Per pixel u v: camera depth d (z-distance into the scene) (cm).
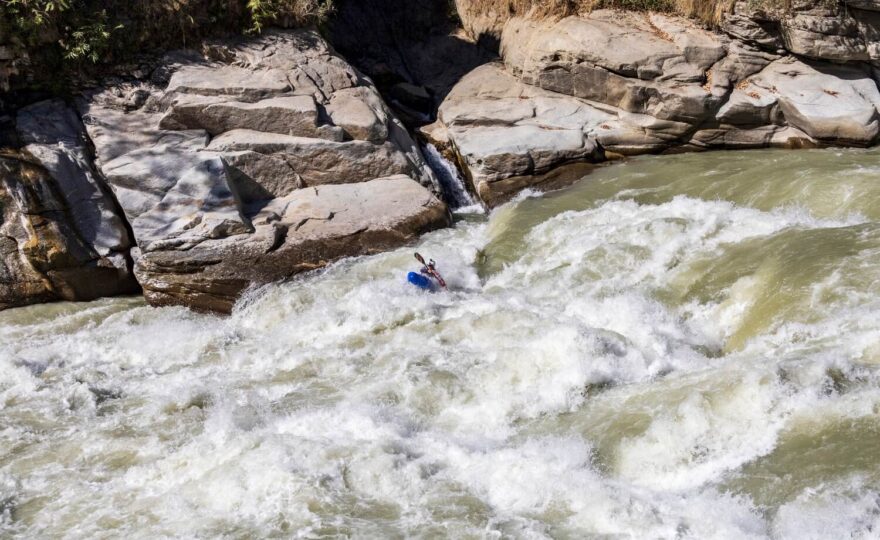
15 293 1198
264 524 666
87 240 1255
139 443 828
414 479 702
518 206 1367
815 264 908
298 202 1335
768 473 637
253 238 1234
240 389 935
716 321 941
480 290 1158
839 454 630
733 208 1168
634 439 714
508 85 1714
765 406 689
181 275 1206
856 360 737
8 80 1342
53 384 988
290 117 1391
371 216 1313
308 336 1062
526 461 710
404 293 1116
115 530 688
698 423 700
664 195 1315
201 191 1272
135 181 1289
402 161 1434
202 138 1363
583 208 1321
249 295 1198
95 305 1226
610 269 1085
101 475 780
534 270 1162
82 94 1391
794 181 1191
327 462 730
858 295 839
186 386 953
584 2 1758
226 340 1091
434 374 880
